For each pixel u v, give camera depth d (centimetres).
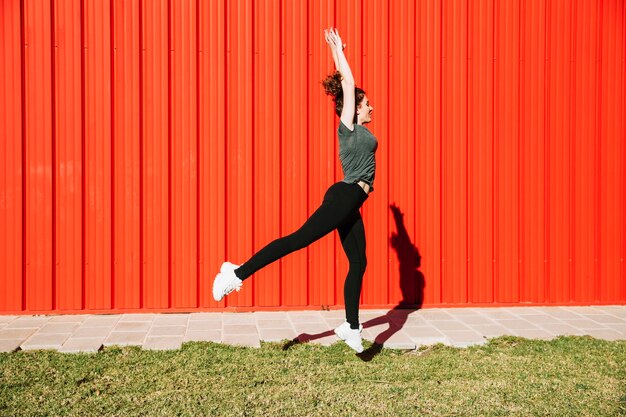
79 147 483
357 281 365
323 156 509
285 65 504
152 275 492
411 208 518
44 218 481
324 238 508
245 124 500
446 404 305
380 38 512
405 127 516
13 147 478
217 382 330
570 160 529
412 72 516
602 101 531
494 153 525
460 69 521
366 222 514
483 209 524
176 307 495
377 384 332
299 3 504
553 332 446
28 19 477
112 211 488
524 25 527
